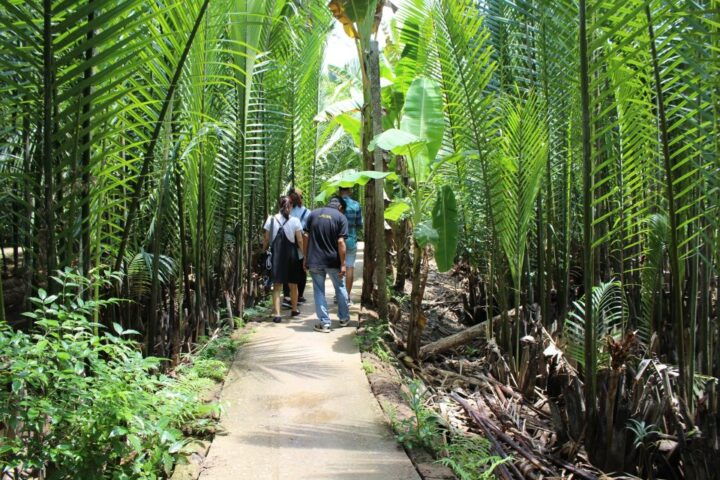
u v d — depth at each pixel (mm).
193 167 5590
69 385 2467
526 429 4473
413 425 3693
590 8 3227
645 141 4023
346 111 9203
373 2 6223
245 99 6703
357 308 7629
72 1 2514
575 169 6141
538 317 5684
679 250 3926
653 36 3137
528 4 3725
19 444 2367
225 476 3156
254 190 8484
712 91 3070
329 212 6559
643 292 4945
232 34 6273
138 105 3051
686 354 3961
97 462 2443
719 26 2801
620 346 3520
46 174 2609
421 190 6059
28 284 3086
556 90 4875
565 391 3881
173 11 3264
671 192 3311
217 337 5891
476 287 8047
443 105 6074
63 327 2525
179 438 3291
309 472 3215
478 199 6457
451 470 3271
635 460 3641
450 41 5410
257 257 8609
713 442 3234
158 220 4246
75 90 2615
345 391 4508
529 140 5051
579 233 6668
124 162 3150
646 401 3697
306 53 8891
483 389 5156
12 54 2574
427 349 6105
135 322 4734
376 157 6402
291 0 7703
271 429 3783
